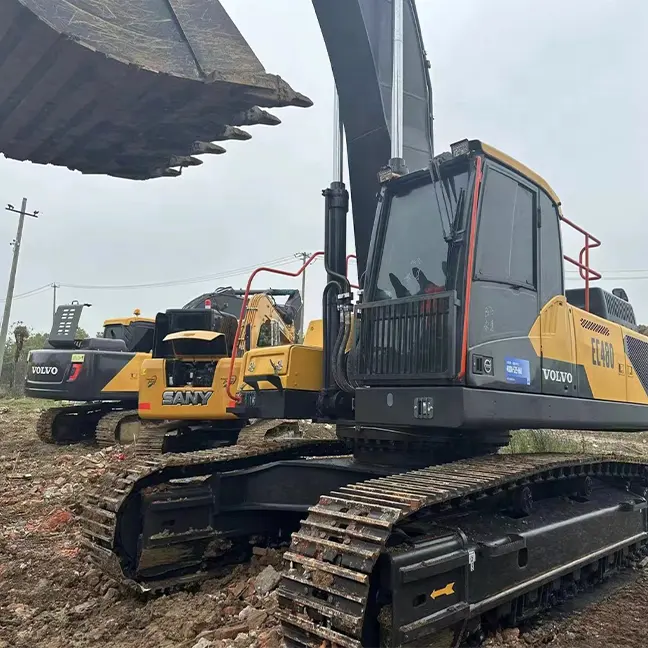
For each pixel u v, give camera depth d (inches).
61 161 195.6
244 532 221.5
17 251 1341.0
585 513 209.2
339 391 208.8
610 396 239.8
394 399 174.1
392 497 141.4
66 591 198.7
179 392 401.1
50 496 325.4
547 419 192.4
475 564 150.5
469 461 187.6
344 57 216.2
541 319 198.5
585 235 252.4
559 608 197.9
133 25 153.7
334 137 225.1
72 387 504.7
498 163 186.2
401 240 190.2
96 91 157.2
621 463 243.9
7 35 139.6
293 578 135.3
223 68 159.0
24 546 244.2
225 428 422.0
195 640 160.9
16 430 622.8
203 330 422.0
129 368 522.9
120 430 499.2
